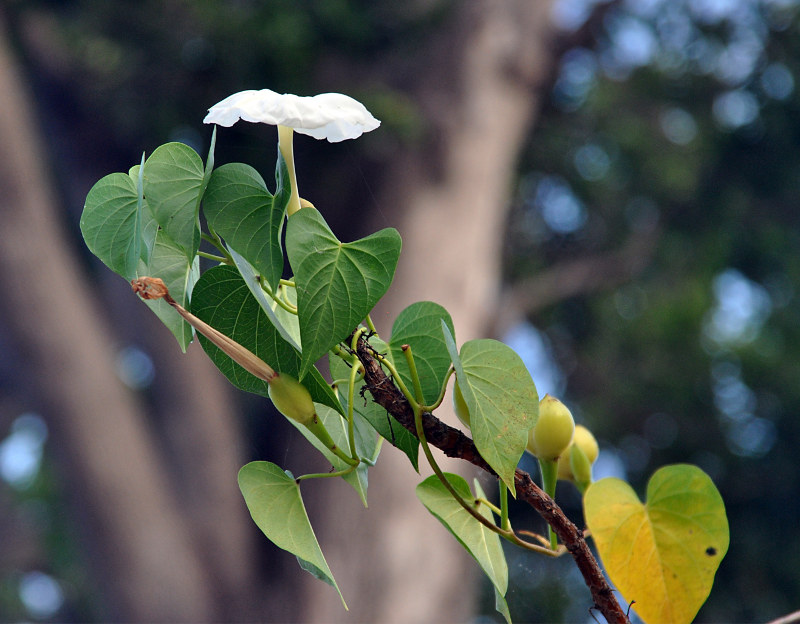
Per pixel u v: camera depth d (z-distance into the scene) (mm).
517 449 3090
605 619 3109
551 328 19391
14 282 13242
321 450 3152
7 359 14320
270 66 13906
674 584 3195
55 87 14359
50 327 13453
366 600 12203
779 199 19172
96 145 14961
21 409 17938
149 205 3100
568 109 18500
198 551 14117
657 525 3201
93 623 19672
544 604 12883
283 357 3117
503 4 16391
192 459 14586
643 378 18812
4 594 20906
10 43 13984
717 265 18938
